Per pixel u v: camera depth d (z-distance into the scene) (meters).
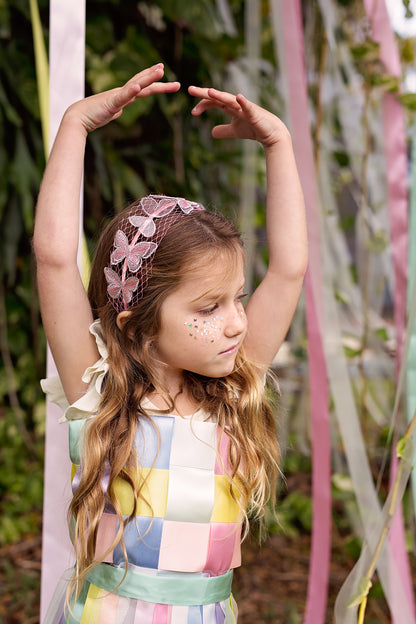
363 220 2.24
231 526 1.25
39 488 3.32
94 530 1.18
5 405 3.62
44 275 1.25
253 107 1.33
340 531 2.95
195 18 3.01
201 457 1.24
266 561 2.95
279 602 2.62
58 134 1.28
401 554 1.50
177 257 1.19
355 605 1.36
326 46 2.17
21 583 2.71
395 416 1.46
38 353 3.46
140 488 1.19
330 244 2.28
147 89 1.29
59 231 1.23
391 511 1.35
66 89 1.51
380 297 2.46
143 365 1.25
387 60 1.86
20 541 3.09
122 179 3.16
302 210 1.37
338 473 2.50
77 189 1.27
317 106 2.20
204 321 1.20
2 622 2.44
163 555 1.19
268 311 1.37
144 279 1.23
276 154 1.36
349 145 2.40
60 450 1.52
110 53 2.93
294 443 2.86
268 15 2.75
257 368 1.39
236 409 1.32
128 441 1.21
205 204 3.45
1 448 3.42
